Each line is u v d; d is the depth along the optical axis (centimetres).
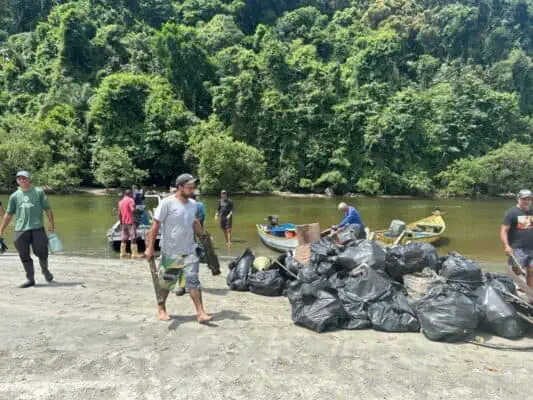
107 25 6406
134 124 4609
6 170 3691
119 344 516
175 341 526
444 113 5006
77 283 815
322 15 7669
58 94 4888
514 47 7094
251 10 7975
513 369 466
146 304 679
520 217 655
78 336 541
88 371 449
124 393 407
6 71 5422
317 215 2575
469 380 439
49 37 5991
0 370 450
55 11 6481
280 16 8169
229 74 5388
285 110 4694
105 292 750
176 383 425
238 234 1745
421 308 568
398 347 520
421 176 4456
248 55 5262
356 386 423
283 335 552
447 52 7094
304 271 664
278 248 1398
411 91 5225
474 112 5088
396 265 697
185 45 5341
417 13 7656
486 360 488
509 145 4650
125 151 4322
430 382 434
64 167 3925
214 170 3947
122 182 3997
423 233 1598
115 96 4550
